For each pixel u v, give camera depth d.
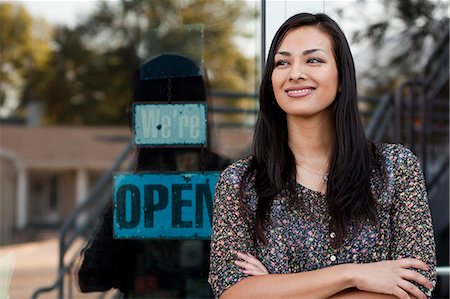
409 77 6.23
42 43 12.45
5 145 14.48
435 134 5.75
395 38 6.07
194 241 3.16
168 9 6.45
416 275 1.97
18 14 12.31
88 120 13.62
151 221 3.08
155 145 3.14
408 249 2.04
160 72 3.27
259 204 2.08
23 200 14.76
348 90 2.11
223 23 6.53
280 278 2.00
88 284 3.32
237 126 5.89
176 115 3.21
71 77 12.69
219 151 3.41
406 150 2.13
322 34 2.11
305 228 2.06
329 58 2.10
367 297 1.98
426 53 6.18
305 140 2.14
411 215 2.06
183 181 3.09
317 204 2.07
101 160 14.47
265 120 2.18
